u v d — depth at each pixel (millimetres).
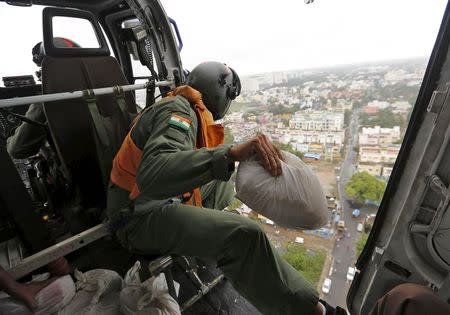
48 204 1853
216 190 1700
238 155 812
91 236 1293
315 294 1024
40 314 1109
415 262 869
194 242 1086
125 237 1275
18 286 1071
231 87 1362
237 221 1072
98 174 1600
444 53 674
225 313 1463
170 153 837
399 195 887
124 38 2268
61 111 1388
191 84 1345
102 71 1552
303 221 829
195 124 1054
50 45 1339
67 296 1201
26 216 1173
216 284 1624
